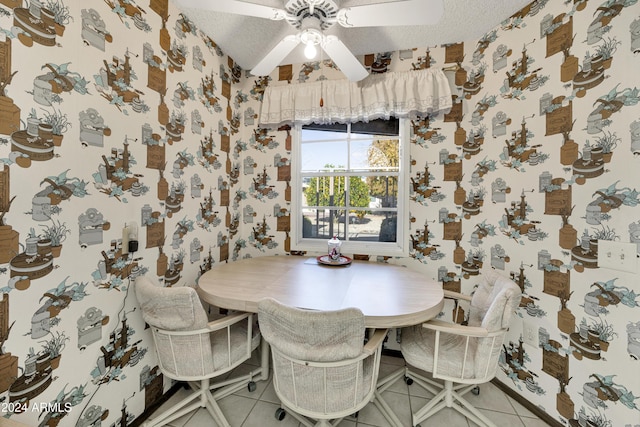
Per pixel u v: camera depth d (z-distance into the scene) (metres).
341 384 1.14
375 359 1.28
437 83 2.03
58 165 1.10
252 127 2.50
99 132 1.26
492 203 1.90
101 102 1.27
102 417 1.30
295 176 2.44
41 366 1.06
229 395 1.74
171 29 1.68
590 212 1.36
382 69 2.21
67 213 1.14
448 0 1.65
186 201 1.85
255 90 2.49
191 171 1.89
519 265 1.73
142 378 1.53
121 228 1.38
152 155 1.57
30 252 1.02
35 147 1.02
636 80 1.20
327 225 2.50
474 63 2.02
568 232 1.46
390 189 2.35
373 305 1.34
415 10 1.25
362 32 1.95
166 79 1.65
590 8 1.36
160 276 1.64
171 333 1.33
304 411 1.18
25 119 0.99
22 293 1.00
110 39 1.30
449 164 2.09
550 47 1.55
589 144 1.37
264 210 2.49
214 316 1.93
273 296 1.45
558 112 1.51
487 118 1.93
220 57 2.20
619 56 1.25
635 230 1.20
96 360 1.27
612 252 1.27
